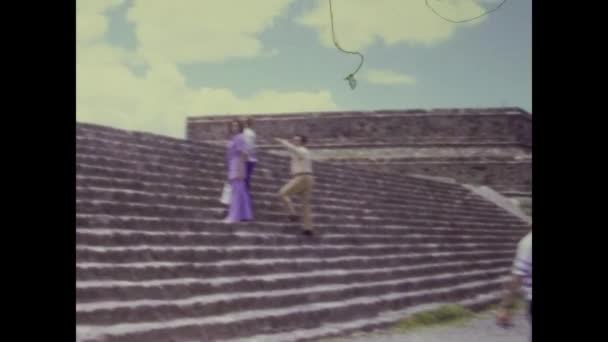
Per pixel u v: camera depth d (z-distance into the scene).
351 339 8.14
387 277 10.52
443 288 10.79
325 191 12.73
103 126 10.17
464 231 14.11
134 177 9.74
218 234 9.16
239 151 10.02
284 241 10.04
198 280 7.97
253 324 7.64
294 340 7.70
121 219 8.46
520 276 8.12
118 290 7.21
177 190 10.02
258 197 11.12
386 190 14.31
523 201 16.17
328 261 9.98
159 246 8.35
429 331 8.88
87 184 8.98
